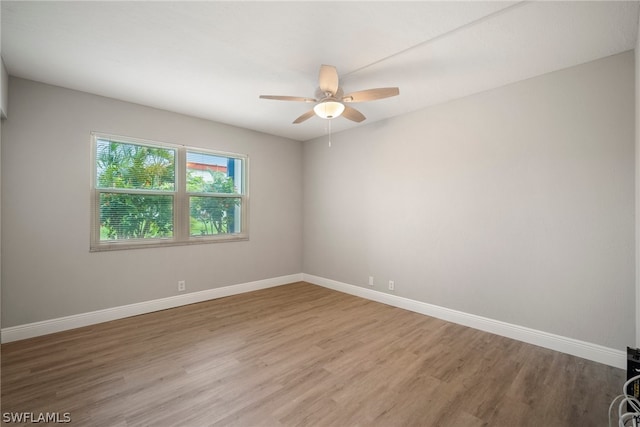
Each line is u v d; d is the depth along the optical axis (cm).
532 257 263
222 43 213
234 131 413
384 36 203
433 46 215
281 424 162
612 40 206
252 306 365
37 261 273
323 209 464
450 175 317
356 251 416
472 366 224
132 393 188
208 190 394
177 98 315
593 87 233
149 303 338
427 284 337
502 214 280
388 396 188
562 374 213
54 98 281
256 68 250
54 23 189
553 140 252
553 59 232
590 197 235
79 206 295
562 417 170
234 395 187
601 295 230
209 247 390
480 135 295
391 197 373
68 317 288
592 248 234
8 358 231
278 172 467
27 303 268
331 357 237
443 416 170
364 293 404
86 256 299
